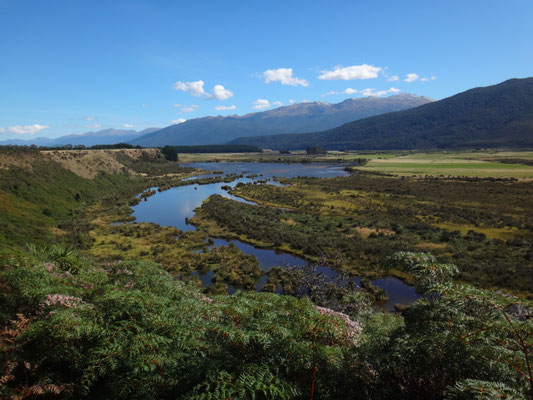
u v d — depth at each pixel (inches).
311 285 1013.2
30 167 2517.2
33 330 225.6
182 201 2925.7
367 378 212.1
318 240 1627.7
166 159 6663.4
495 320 189.9
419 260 240.8
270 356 203.3
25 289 274.4
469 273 1152.8
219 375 179.0
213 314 243.0
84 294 313.3
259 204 2805.1
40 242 1280.8
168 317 237.9
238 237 1763.0
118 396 190.1
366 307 625.6
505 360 173.8
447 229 1839.3
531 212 2201.0
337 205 2647.6
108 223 2064.5
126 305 237.1
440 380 187.6
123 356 200.5
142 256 1423.5
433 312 220.7
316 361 198.2
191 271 1272.1
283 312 247.9
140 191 3474.4
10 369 208.7
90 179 3186.5
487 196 2866.6
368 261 1333.7
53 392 199.3
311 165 7391.7
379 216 2226.9
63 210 2133.4
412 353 199.5
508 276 1099.9
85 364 208.2
